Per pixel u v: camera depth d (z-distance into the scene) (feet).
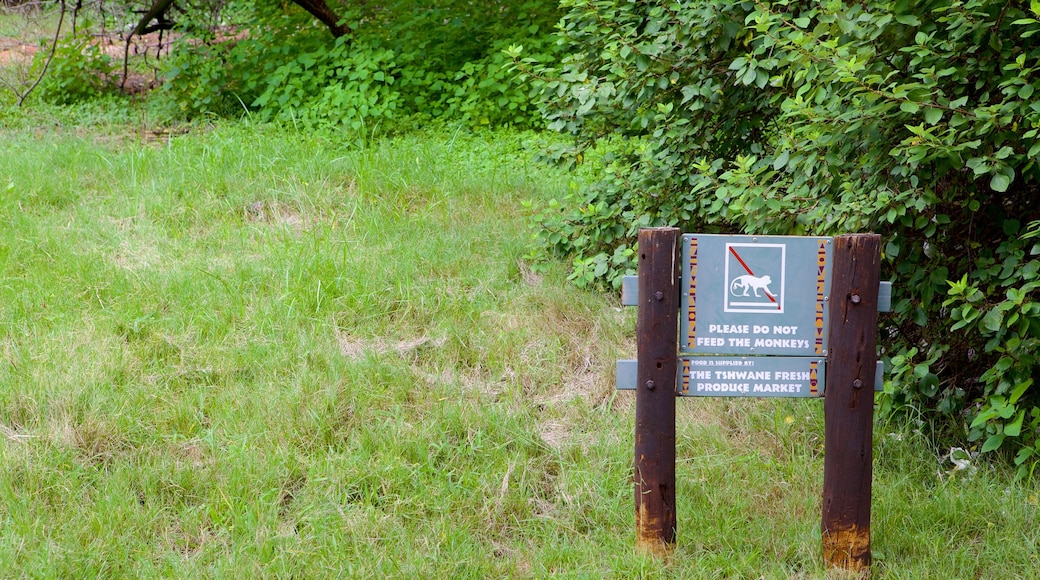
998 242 14.74
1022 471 12.95
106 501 12.23
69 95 35.58
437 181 23.85
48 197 21.99
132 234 20.26
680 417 15.24
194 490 12.79
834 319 10.80
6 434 13.53
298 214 21.74
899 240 14.21
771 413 15.19
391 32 33.73
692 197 17.76
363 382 15.16
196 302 17.12
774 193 14.83
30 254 18.78
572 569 11.63
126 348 15.75
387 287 17.89
